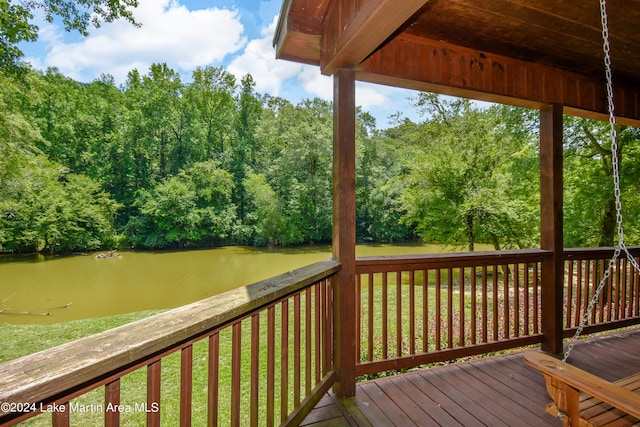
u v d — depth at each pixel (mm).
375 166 21219
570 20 1991
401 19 1469
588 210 6957
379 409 1921
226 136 24000
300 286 1580
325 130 20766
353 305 2080
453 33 2164
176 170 21984
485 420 1814
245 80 25000
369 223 21297
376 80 2227
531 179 7793
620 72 2766
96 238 17781
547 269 2752
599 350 2762
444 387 2162
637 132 6426
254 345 1360
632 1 1779
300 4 1992
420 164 9008
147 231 19344
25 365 688
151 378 950
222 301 1216
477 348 2510
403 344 3850
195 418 2828
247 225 20891
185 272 12727
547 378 1217
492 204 7879
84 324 6195
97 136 21438
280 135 22359
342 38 1783
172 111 22391
